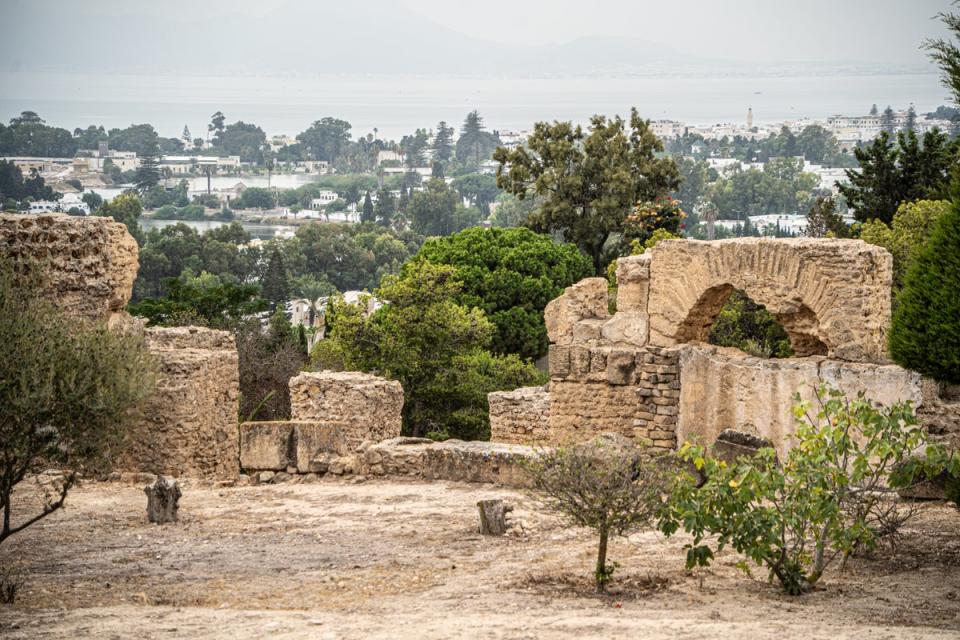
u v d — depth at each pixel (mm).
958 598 17844
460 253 78938
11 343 18953
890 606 17391
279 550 21859
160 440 29922
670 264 30719
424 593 18344
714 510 18266
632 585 18562
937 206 54906
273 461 29828
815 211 76562
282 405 59094
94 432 19203
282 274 151000
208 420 31000
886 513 21156
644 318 31203
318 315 136750
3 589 18562
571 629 15156
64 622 16156
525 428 38281
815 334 28797
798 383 28031
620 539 21969
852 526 18734
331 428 29672
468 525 23641
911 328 24578
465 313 61781
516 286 76375
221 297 69375
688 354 30188
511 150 98312
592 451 20438
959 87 26500
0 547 22188
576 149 96625
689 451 19062
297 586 19125
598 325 31781
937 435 26469
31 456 18891
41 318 19734
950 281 24062
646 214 91062
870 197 73188
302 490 27969
